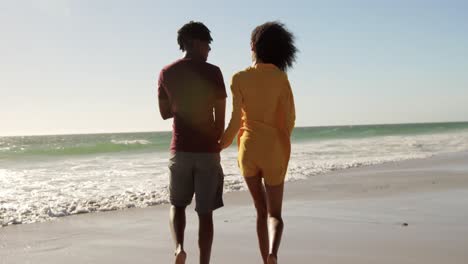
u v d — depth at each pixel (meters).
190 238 5.03
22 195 8.55
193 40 3.40
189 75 3.32
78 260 4.23
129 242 4.91
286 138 3.39
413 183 9.51
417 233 5.02
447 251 4.29
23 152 22.78
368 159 16.55
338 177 10.98
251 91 3.36
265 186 3.45
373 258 4.11
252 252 4.41
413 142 28.89
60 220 6.13
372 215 6.13
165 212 6.72
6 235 5.24
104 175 12.34
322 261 4.04
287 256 4.20
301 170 12.68
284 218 5.98
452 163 14.19
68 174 12.72
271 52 3.43
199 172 3.37
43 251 4.54
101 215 6.49
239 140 3.49
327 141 34.75
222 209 6.76
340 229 5.30
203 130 3.35
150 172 13.07
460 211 6.32
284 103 3.38
